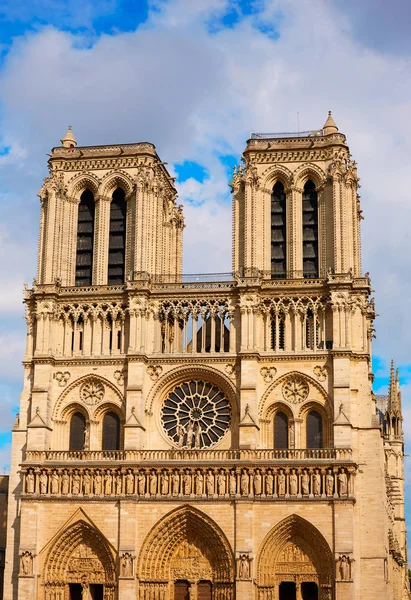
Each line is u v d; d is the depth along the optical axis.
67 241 143.50
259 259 138.25
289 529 127.25
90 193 147.00
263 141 142.62
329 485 126.75
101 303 139.25
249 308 135.00
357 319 134.62
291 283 135.88
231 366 134.75
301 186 141.25
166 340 137.38
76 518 130.62
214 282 137.38
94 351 138.00
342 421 128.75
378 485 128.50
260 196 140.75
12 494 136.00
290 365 133.88
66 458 133.62
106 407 136.75
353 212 139.25
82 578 130.25
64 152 146.38
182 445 134.25
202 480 129.38
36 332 139.88
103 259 142.38
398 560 173.12
